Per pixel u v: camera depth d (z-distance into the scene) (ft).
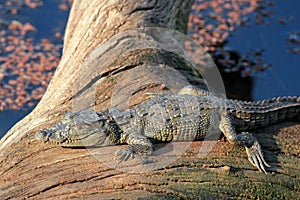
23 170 21.68
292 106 24.58
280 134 24.04
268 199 21.63
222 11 46.19
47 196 20.47
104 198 20.21
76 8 33.35
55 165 21.68
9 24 43.83
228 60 41.24
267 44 42.70
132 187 20.71
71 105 25.41
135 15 30.40
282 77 39.68
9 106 36.81
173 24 32.89
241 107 23.76
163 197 20.52
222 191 21.21
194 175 21.40
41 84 39.22
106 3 30.91
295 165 22.52
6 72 40.11
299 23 44.70
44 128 23.95
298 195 21.98
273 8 46.55
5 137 25.27
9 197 20.63
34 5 45.27
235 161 22.24
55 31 43.21
